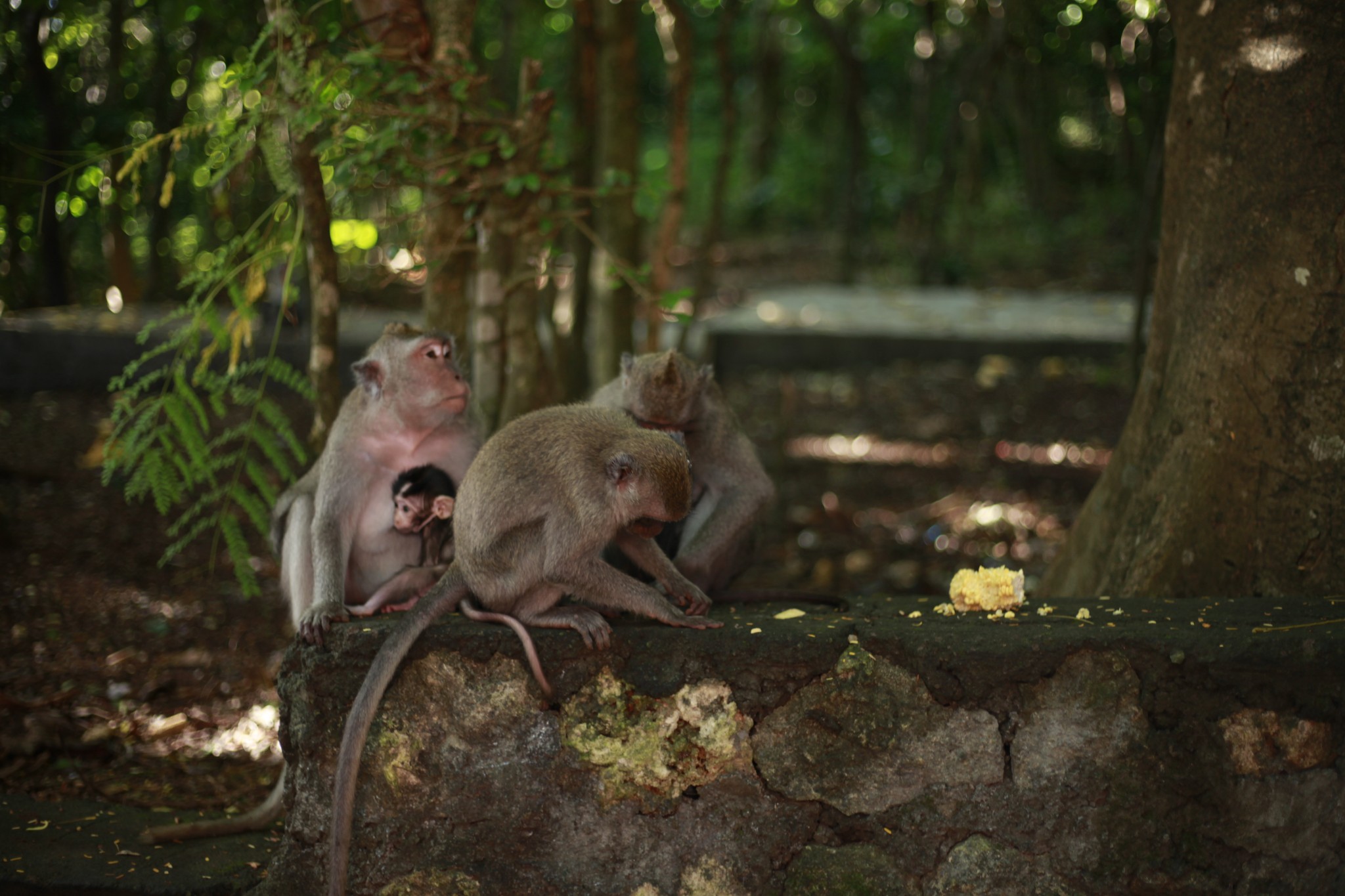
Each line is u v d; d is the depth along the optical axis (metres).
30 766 4.97
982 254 21.42
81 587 6.71
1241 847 3.41
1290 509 4.09
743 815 3.54
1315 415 4.06
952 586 3.88
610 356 8.71
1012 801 3.46
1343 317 4.03
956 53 21.56
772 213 25.97
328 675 3.56
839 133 24.92
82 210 7.12
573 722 3.55
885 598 4.10
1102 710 3.42
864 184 22.50
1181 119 4.68
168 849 4.08
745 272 20.86
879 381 13.10
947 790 3.47
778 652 3.50
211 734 5.36
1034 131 24.47
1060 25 16.67
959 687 3.45
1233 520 4.24
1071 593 5.18
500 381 5.54
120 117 9.50
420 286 7.95
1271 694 3.38
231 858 4.01
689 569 4.53
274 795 4.21
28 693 5.60
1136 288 9.09
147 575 6.97
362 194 6.23
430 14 5.61
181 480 7.70
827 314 15.12
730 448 4.79
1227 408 4.29
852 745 3.50
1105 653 3.42
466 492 3.77
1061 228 22.91
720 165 9.84
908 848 3.49
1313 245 4.09
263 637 6.36
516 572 3.68
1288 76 4.16
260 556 7.36
